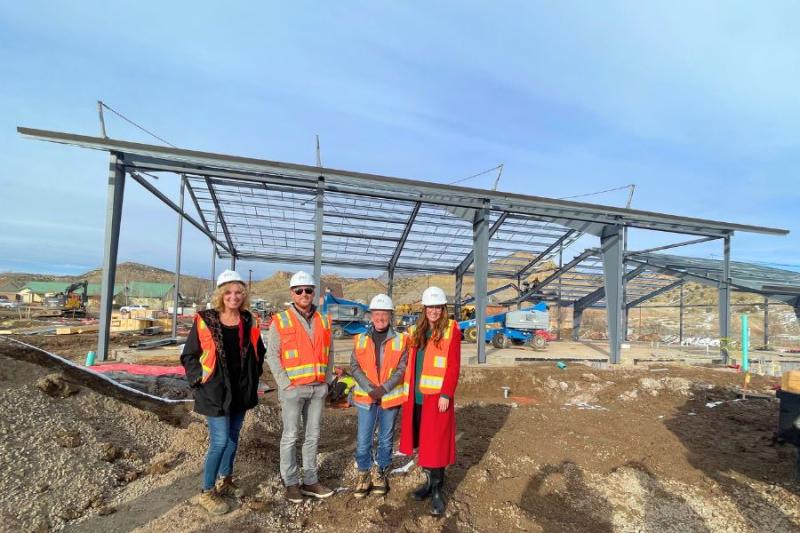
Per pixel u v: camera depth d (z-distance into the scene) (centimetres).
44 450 439
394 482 497
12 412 473
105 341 1091
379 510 437
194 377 390
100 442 485
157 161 1164
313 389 432
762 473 597
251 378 418
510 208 1491
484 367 1330
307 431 443
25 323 3225
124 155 1138
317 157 1262
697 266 2020
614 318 1587
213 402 391
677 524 472
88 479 426
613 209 1519
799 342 3234
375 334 472
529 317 1888
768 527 470
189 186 1568
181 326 2855
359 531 398
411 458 567
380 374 461
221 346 397
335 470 519
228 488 430
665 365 1642
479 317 1420
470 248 2222
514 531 431
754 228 1803
